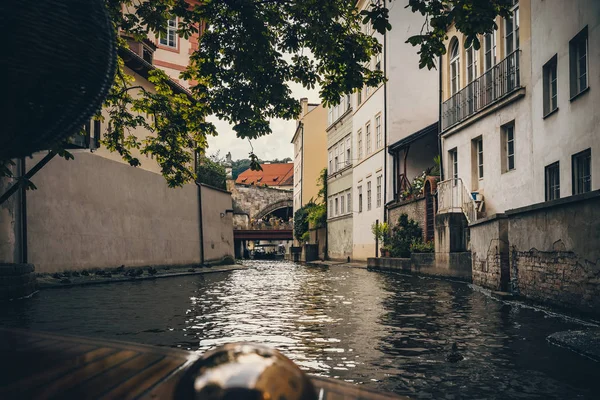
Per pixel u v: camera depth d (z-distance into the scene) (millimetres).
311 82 8820
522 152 14938
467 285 14766
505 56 16281
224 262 33438
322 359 5074
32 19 1775
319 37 8281
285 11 8547
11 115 1936
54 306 9312
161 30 8750
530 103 14453
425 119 29641
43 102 1947
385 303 10164
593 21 10820
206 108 8867
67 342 1715
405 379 4332
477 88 17984
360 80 8594
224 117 8820
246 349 836
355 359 5074
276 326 7137
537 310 8938
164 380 1307
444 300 10703
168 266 25125
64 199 17016
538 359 5055
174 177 10648
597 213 7293
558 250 8648
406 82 29734
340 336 6352
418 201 24000
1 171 6082
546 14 13258
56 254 16453
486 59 17828
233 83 8633
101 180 19469
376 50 8883
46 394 1225
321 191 48750
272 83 8438
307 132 57719
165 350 1610
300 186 59344
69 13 1877
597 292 7324
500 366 4781
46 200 16031
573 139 11867
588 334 6109
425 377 4391
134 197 22125
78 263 17688
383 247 27953
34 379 1332
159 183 24578
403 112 29641
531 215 9867
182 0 8547
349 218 39219
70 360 1499
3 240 13672
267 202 74625
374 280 17844
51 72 1872
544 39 13430
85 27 1933
